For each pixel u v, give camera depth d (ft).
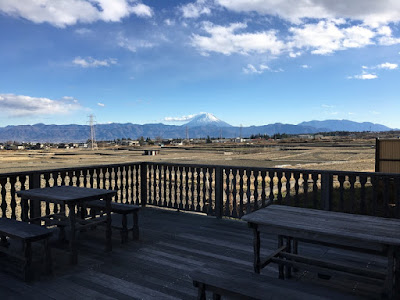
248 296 6.96
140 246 15.02
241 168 19.34
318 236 9.30
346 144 389.60
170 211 22.74
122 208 15.65
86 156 239.50
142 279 11.37
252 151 272.10
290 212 11.38
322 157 166.91
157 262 12.99
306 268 10.10
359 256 13.52
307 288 7.27
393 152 39.17
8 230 11.83
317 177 16.96
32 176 17.78
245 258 13.34
